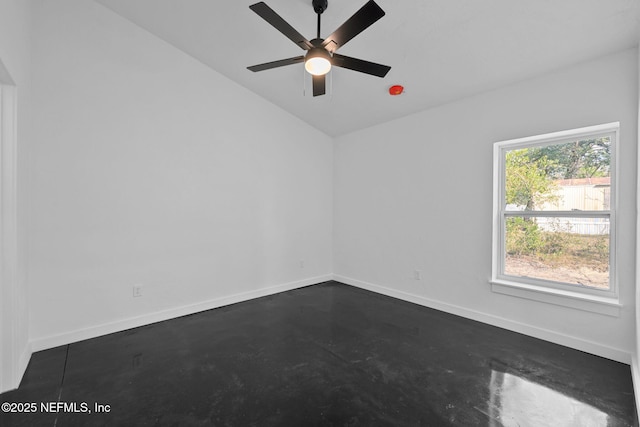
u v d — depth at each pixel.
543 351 2.49
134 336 2.78
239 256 3.80
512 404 1.83
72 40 2.65
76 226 2.68
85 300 2.73
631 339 2.27
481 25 2.29
